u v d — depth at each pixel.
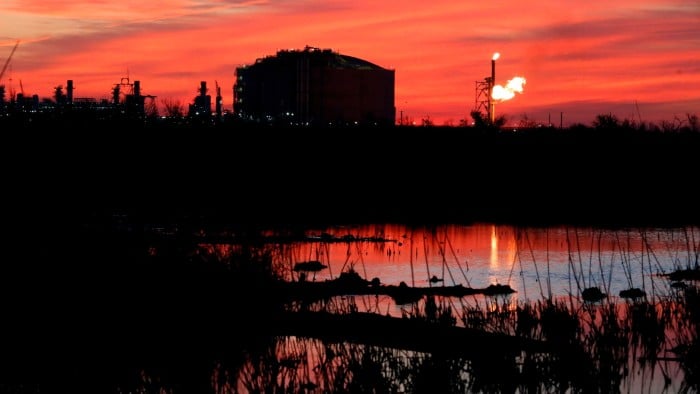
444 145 72.81
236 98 145.50
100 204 44.72
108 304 21.84
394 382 17.86
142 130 67.44
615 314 22.59
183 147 65.94
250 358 19.20
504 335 20.59
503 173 66.81
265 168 66.31
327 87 131.12
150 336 20.38
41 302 21.80
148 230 35.03
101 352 19.17
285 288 25.50
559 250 37.56
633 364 19.52
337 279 27.47
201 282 23.34
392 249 37.03
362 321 21.97
